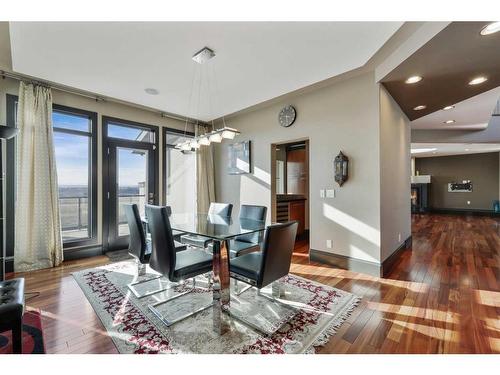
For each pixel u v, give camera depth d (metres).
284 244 1.95
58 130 3.62
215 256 1.93
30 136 3.22
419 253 3.96
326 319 2.01
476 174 9.25
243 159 4.73
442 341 1.72
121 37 2.29
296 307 2.21
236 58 2.69
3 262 2.35
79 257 3.75
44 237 3.32
